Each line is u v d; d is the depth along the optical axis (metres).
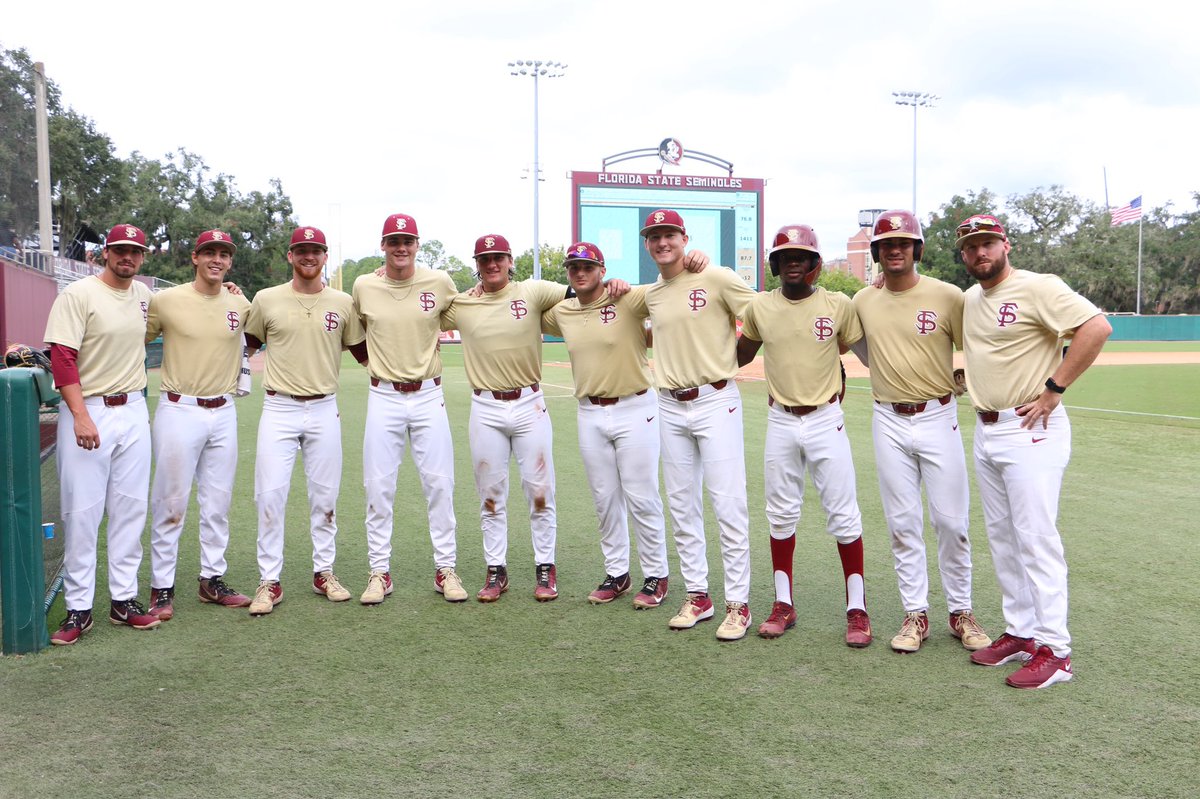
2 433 4.02
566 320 4.82
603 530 5.02
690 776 2.95
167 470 4.63
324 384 4.97
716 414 4.43
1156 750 3.12
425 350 5.02
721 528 4.48
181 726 3.33
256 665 3.97
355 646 4.23
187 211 47.12
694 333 4.44
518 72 35.25
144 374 4.57
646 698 3.60
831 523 4.36
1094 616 4.57
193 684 3.74
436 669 3.92
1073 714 3.42
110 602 4.76
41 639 4.14
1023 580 3.99
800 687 3.71
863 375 21.73
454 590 4.96
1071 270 62.94
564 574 5.55
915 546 4.23
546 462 5.04
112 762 3.04
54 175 35.69
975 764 3.02
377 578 5.02
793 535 4.48
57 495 6.52
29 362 4.34
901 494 4.19
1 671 3.88
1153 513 6.90
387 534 5.05
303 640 4.31
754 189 32.62
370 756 3.09
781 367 4.29
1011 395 3.82
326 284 5.26
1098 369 24.05
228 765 3.02
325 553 5.07
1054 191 64.81
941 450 4.11
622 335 4.70
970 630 4.19
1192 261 63.25
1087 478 8.33
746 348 4.60
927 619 4.27
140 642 4.27
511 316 4.90
